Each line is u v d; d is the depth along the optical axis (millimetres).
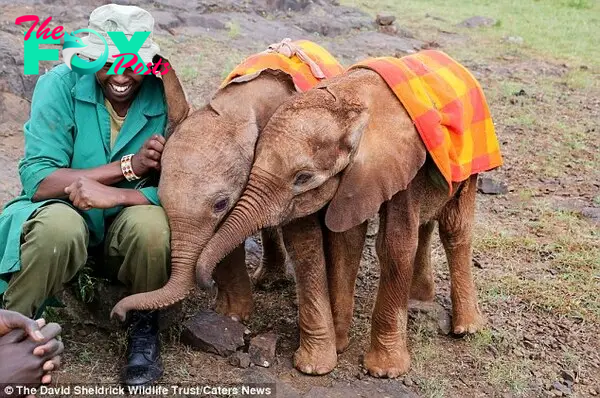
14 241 3477
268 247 4738
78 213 3635
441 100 3959
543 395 4047
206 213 3512
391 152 3678
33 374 2775
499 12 16391
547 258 5590
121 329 4023
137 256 3596
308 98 3602
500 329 4559
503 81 10711
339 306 4168
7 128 6836
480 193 6812
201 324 4062
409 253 3922
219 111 3676
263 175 3492
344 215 3678
